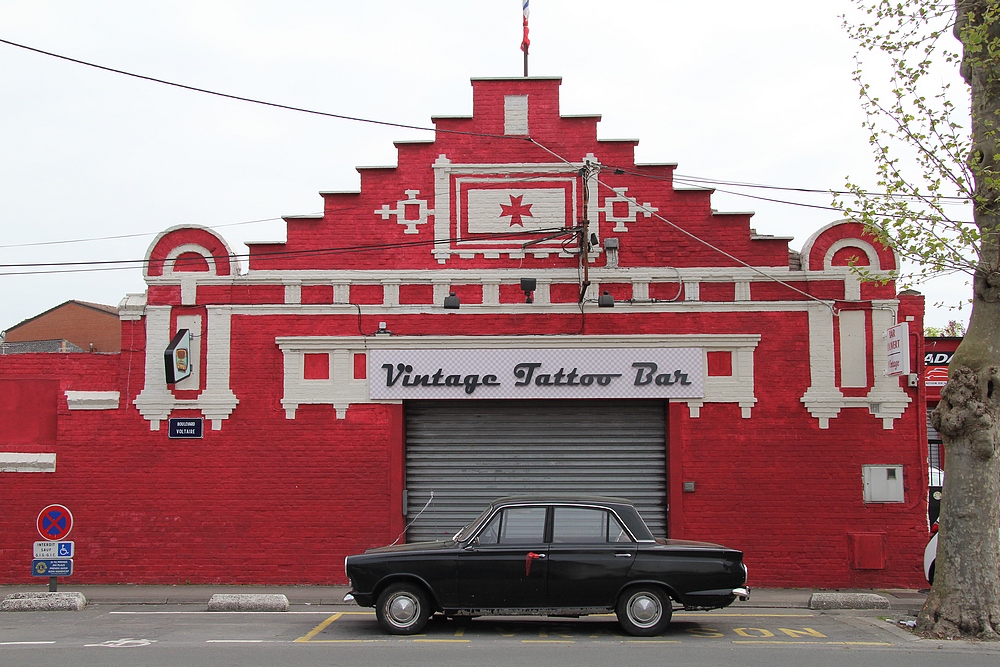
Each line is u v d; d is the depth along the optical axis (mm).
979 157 11984
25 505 16172
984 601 11344
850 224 16078
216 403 16203
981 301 11992
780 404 15906
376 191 16547
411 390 16094
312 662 9570
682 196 16359
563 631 11695
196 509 16078
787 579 15641
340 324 16281
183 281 16453
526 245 16297
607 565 11180
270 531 16000
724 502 15805
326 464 16078
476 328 16188
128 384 16328
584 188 15688
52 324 31609
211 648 10406
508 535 11352
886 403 15773
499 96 16719
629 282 16203
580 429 16250
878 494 15664
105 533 16094
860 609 13875
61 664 9508
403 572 11289
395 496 15969
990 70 11852
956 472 11766
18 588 15688
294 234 16500
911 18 12531
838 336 15945
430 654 10000
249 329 16344
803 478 15789
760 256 16188
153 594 15055
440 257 16359
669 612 11203
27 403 16438
